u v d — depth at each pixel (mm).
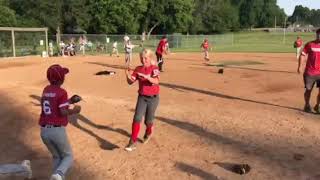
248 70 24125
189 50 54156
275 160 8336
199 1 99125
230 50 51812
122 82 19469
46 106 6664
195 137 9867
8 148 9500
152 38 60188
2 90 16656
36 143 9781
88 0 73562
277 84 18156
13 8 68125
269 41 81250
